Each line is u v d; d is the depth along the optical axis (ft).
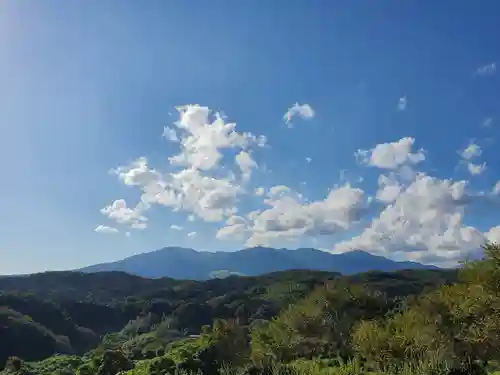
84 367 187.93
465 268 85.56
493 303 80.64
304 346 130.72
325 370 98.63
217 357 132.46
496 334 79.82
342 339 126.31
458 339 83.92
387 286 288.51
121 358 182.19
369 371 93.30
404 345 89.35
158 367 135.23
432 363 81.05
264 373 104.99
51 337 335.06
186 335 347.15
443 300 90.84
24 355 301.02
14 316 338.54
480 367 81.51
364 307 135.64
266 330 141.08
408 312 98.99
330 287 141.90
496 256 79.30
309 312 134.72
